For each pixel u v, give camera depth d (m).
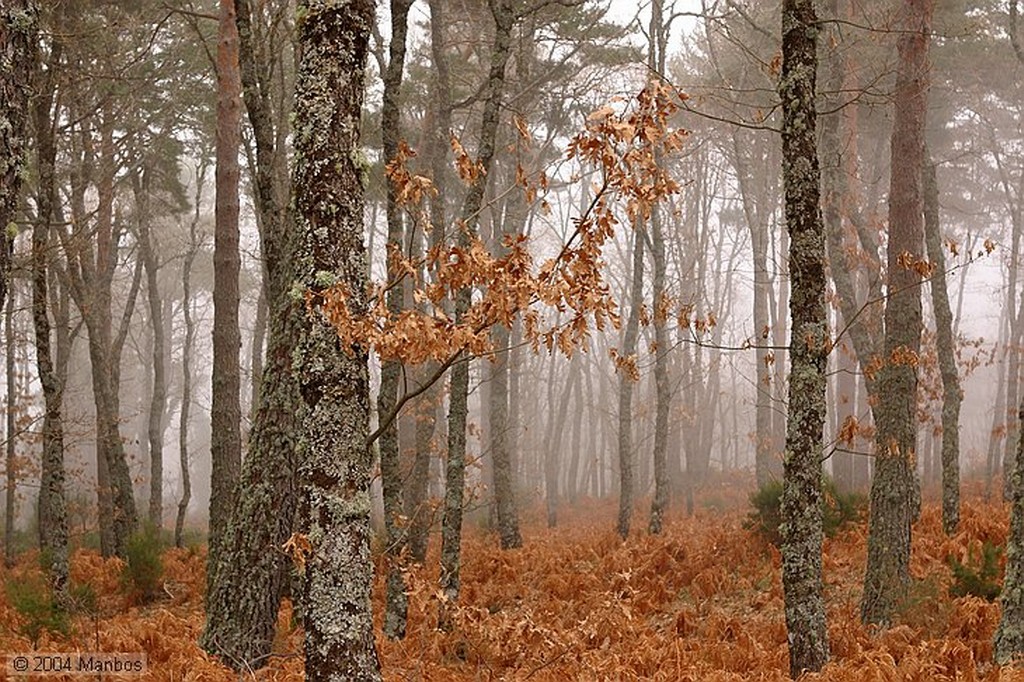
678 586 13.44
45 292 12.57
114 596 14.73
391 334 5.06
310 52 5.52
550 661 7.72
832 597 11.74
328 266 5.38
